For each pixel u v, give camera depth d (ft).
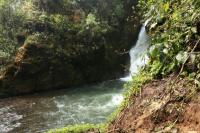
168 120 11.21
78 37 60.64
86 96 50.67
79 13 65.00
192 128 10.19
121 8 69.00
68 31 60.70
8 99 53.11
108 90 53.67
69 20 62.85
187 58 11.18
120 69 63.98
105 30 63.62
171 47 11.97
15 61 55.98
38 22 60.90
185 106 11.07
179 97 11.51
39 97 52.49
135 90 14.47
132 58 66.23
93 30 61.77
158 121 11.53
